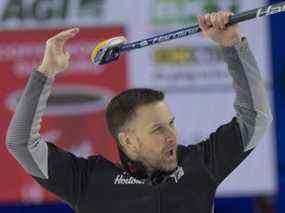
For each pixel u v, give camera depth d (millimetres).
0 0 18922
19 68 18938
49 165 9133
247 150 9164
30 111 8797
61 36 8812
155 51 19000
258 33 19281
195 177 9211
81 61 19000
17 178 18922
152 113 9211
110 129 9539
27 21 18953
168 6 19031
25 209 19609
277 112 19234
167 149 9188
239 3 19078
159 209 9117
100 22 19016
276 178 19234
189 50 19000
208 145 9398
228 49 8883
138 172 9344
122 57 19031
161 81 19062
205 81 19047
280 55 19297
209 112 19094
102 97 19047
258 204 19578
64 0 18969
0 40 18875
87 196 9266
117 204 9180
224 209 19688
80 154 19109
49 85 8844
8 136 8891
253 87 8945
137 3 19047
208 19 8734
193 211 9148
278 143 19234
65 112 19031
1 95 18859
